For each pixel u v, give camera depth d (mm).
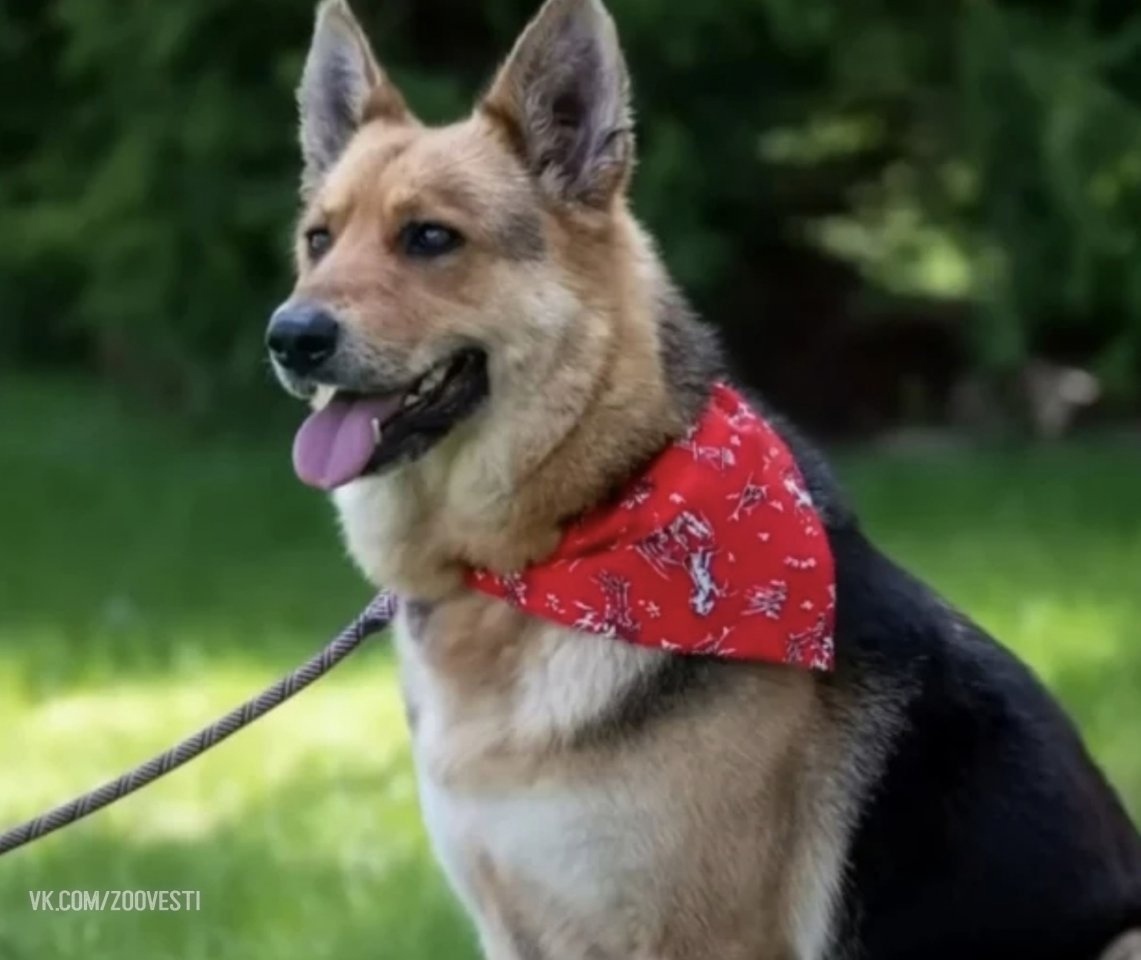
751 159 20703
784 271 21828
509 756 5398
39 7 23266
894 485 17594
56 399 23734
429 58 21125
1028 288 19562
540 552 5512
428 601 5688
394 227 5723
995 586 13297
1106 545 14828
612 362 5512
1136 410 20734
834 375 21516
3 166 23953
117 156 20203
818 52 19750
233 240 20297
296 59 19109
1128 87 19828
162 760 5906
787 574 5398
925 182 20500
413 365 5598
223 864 8461
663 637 5344
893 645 5609
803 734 5457
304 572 14961
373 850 8602
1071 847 5617
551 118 5777
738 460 5484
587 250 5645
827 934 5543
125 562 15469
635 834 5352
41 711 11148
